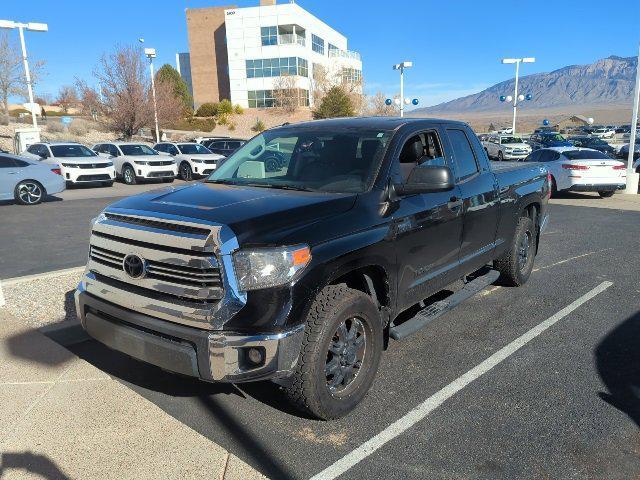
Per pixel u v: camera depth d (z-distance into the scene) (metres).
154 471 2.98
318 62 70.38
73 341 4.98
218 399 3.92
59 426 3.39
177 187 4.22
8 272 7.48
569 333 5.21
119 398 3.73
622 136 66.62
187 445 3.21
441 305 4.82
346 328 3.65
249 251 3.09
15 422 3.42
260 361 3.12
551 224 11.75
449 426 3.57
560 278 7.18
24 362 4.24
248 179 4.43
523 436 3.46
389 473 3.08
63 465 3.02
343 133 4.55
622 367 4.46
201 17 73.12
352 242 3.52
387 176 4.05
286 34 64.38
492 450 3.30
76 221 11.98
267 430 3.53
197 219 3.21
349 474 3.07
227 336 3.06
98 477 2.93
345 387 3.67
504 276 6.43
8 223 11.71
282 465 3.16
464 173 5.12
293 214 3.40
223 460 3.08
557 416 3.70
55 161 18.94
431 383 4.18
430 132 4.81
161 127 46.91
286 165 4.44
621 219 12.48
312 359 3.29
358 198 3.79
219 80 74.19
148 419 3.48
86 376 4.03
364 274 3.83
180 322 3.17
